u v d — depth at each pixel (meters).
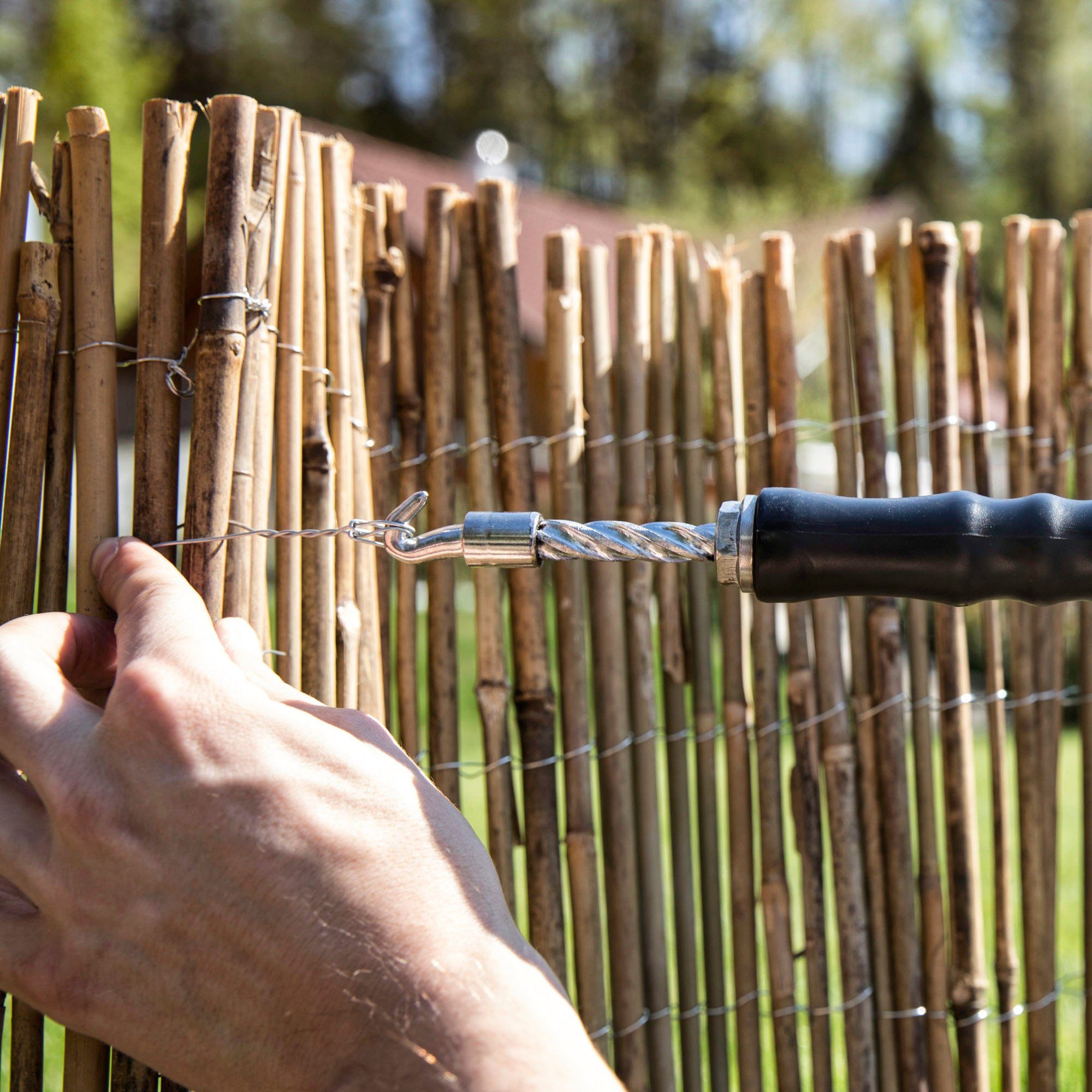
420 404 1.25
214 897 0.55
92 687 0.75
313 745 0.59
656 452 1.30
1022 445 1.39
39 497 0.88
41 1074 0.90
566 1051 0.50
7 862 0.60
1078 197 18.22
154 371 0.85
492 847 1.16
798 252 7.80
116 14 15.99
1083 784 1.40
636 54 20.50
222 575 0.82
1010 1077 1.38
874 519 0.61
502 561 0.68
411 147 20.23
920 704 1.37
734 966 1.32
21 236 0.91
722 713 1.36
